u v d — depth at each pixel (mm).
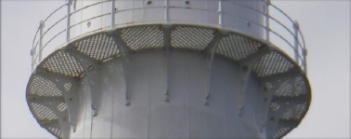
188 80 30000
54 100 32406
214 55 30422
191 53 30359
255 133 30688
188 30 29297
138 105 29719
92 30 30250
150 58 30219
